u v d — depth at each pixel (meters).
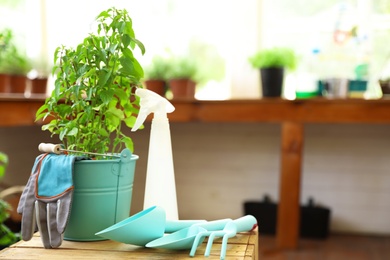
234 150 3.81
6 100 2.42
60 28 3.91
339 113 2.96
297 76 3.58
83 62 1.38
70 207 1.20
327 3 3.71
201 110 3.11
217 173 3.84
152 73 3.44
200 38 3.92
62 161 1.23
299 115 3.01
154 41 3.91
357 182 3.65
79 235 1.27
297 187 3.06
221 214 3.85
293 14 3.76
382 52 3.66
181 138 3.88
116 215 1.30
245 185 3.80
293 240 3.12
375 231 3.64
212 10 3.89
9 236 2.09
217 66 3.93
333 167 3.68
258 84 3.76
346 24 3.62
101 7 3.87
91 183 1.25
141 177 3.85
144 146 3.83
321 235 3.49
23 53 3.36
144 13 3.91
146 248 1.21
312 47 3.63
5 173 3.56
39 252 1.19
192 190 3.88
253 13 3.75
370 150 3.63
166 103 1.39
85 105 1.33
